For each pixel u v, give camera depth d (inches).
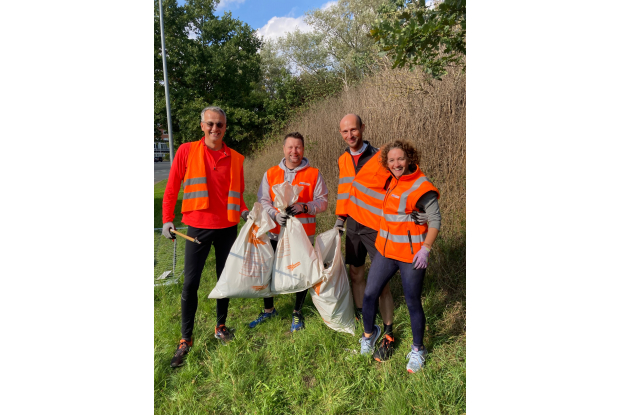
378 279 88.2
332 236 109.0
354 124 100.0
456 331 100.3
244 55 765.9
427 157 153.9
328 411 76.0
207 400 83.7
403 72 185.8
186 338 100.3
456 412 73.7
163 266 175.0
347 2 748.6
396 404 74.8
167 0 707.4
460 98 152.2
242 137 669.3
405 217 82.0
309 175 108.5
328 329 105.3
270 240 111.3
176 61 704.4
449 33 78.0
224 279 99.7
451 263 128.9
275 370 91.0
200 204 94.3
